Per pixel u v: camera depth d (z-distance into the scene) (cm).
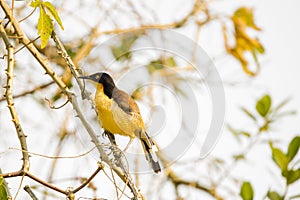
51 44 1303
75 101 1001
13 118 932
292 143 959
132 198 943
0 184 849
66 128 1222
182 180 1298
